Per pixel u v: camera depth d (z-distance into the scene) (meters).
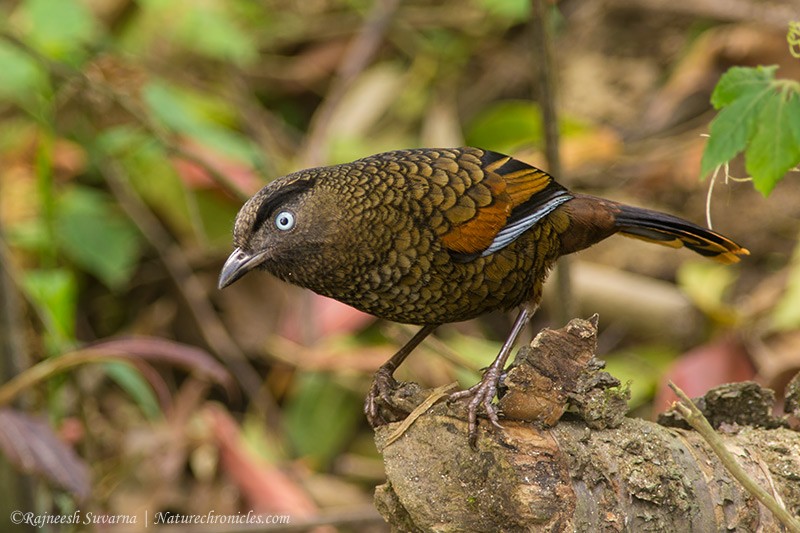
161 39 14.33
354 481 12.59
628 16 14.87
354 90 14.88
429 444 6.48
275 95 15.06
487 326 13.31
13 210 13.09
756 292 12.95
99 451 11.85
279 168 13.72
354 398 12.87
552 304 12.70
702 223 13.46
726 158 7.19
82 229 13.10
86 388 12.02
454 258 7.59
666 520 6.28
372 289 7.71
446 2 15.33
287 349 12.78
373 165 7.75
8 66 11.90
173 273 13.10
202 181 13.02
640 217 8.06
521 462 6.14
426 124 14.47
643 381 12.34
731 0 14.07
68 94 11.60
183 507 11.74
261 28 15.22
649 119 14.20
